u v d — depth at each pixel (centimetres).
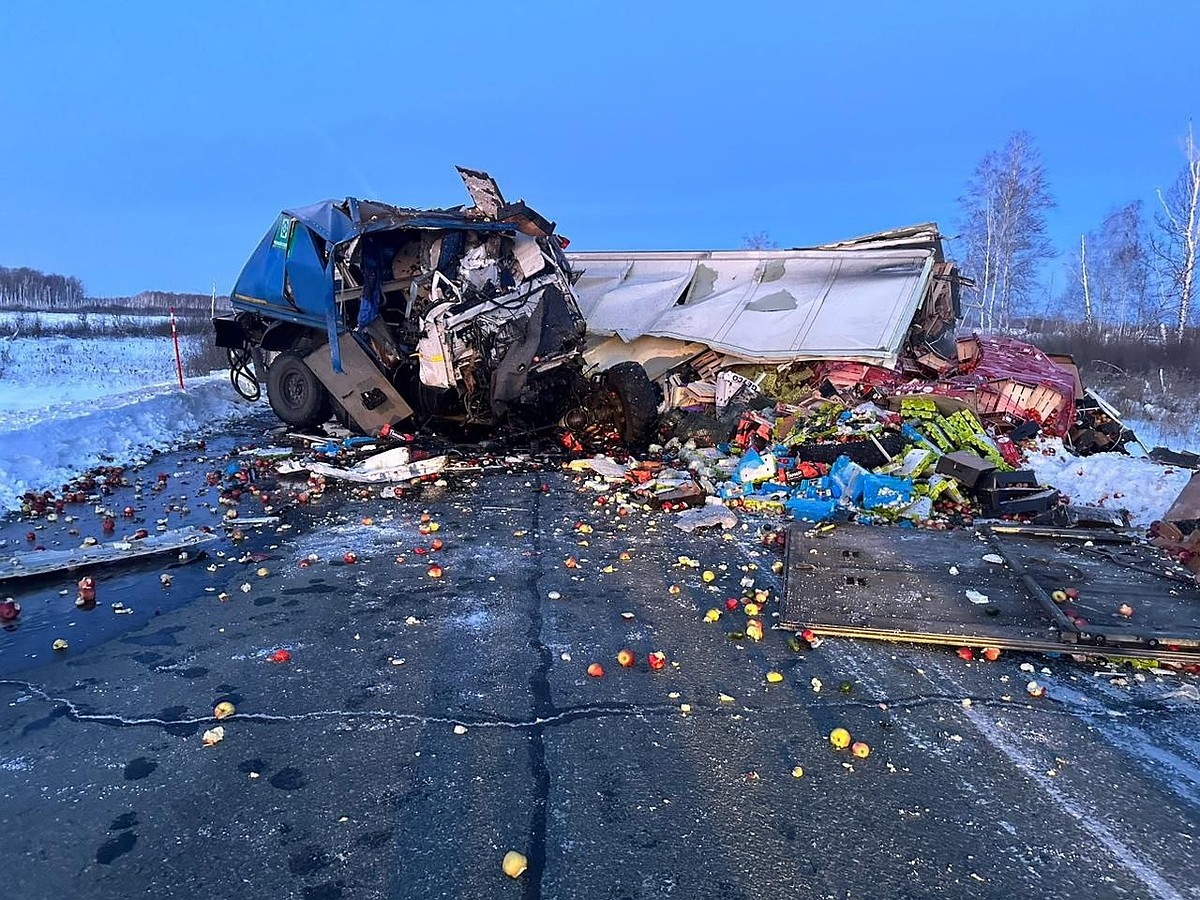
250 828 263
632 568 550
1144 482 820
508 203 1008
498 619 451
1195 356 2722
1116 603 449
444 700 353
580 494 781
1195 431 1589
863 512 691
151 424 1097
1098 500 786
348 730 326
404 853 252
